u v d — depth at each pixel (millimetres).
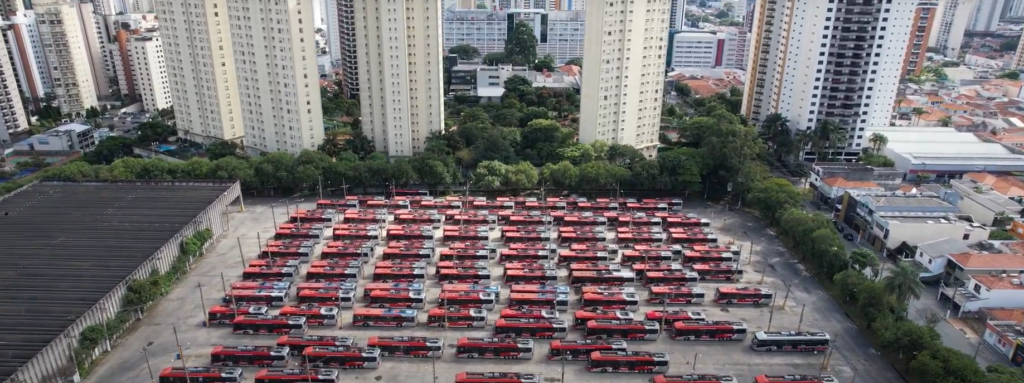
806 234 170375
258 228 192625
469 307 147875
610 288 156375
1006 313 141875
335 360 127062
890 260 176625
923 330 125688
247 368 127375
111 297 136250
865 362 132750
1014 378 113000
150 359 130375
